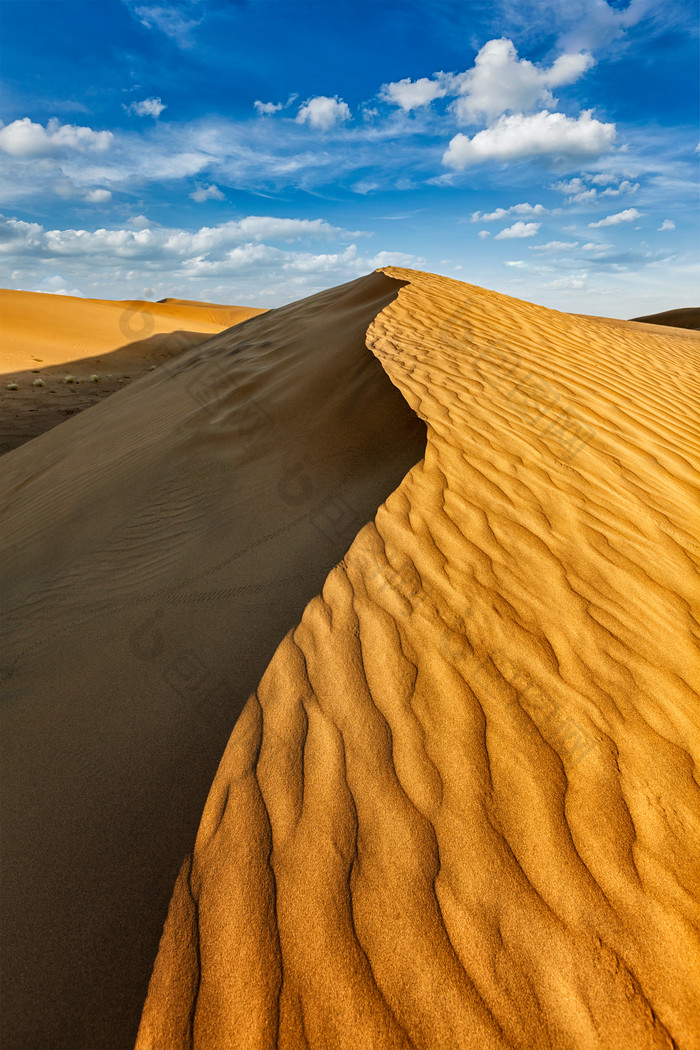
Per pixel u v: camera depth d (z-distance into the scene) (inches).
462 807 66.4
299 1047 47.9
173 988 52.6
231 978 52.6
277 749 74.4
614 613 102.6
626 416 205.9
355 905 57.3
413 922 55.8
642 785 70.5
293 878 59.9
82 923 58.5
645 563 119.5
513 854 61.9
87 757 79.0
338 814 65.9
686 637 99.6
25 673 101.8
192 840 64.9
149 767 75.2
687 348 482.6
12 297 1608.0
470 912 56.7
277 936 55.2
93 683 94.6
